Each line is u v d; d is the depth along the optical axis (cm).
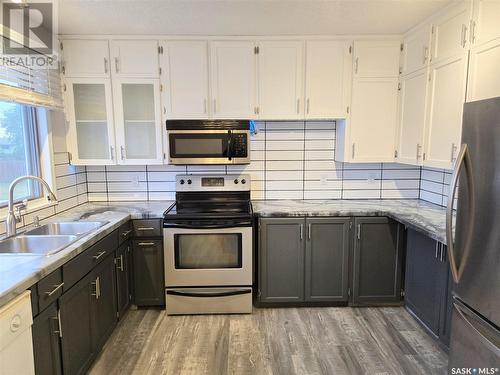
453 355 163
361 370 192
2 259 149
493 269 136
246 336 228
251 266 253
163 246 253
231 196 289
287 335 229
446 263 197
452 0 198
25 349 128
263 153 301
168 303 254
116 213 249
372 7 208
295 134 299
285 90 265
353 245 260
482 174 140
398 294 266
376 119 271
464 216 152
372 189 304
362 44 262
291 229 257
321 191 306
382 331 233
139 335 229
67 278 160
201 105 265
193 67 261
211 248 251
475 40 181
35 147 233
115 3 199
